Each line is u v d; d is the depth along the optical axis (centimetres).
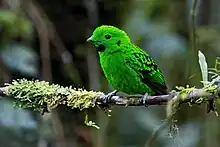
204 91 579
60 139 1049
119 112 1162
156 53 1204
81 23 1216
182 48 1204
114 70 734
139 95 696
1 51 1044
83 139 1180
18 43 1101
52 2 1192
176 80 1191
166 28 1223
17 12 1094
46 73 1123
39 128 1017
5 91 692
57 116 1066
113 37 729
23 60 1050
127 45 734
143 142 1135
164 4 1237
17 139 958
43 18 1166
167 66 1198
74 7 1206
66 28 1214
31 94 686
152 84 743
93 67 1207
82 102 678
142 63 732
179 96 595
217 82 609
